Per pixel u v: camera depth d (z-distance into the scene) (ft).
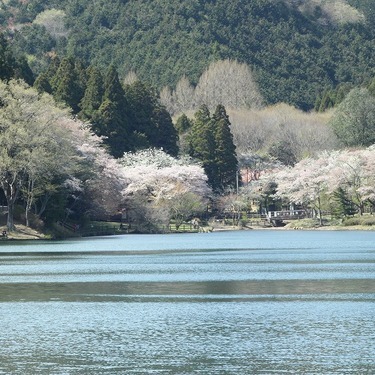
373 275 330.95
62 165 612.70
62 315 244.42
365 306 253.65
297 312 244.83
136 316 241.76
